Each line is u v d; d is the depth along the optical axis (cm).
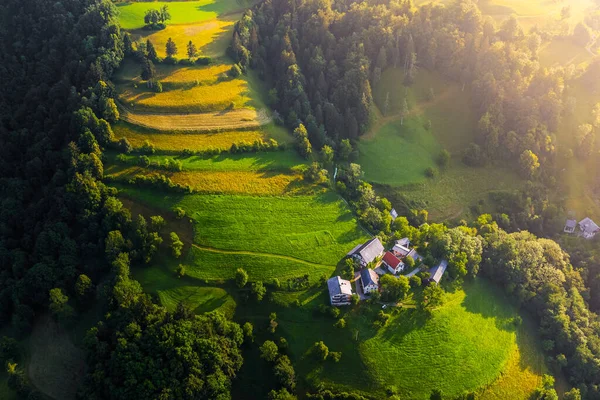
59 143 15662
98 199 13750
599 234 17088
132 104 16762
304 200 15450
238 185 15188
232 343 11738
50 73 17650
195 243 13688
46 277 12462
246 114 17675
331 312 12275
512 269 14588
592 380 12975
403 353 11925
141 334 11275
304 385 11506
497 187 18450
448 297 13562
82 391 10800
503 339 13162
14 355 11975
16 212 14362
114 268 12500
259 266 13350
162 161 15200
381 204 16362
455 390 11588
